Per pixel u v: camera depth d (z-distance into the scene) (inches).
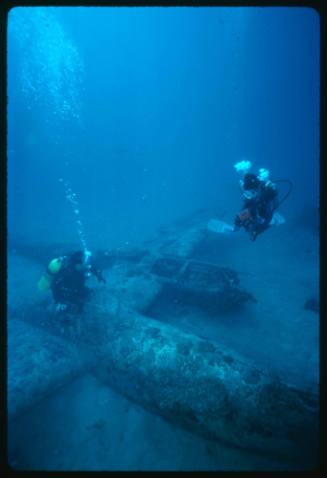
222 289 213.6
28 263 377.4
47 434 130.6
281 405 110.2
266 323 206.4
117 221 548.1
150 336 151.6
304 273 273.6
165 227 407.2
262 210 127.1
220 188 717.9
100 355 157.6
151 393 132.4
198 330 204.1
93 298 179.9
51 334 192.2
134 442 125.5
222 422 114.3
